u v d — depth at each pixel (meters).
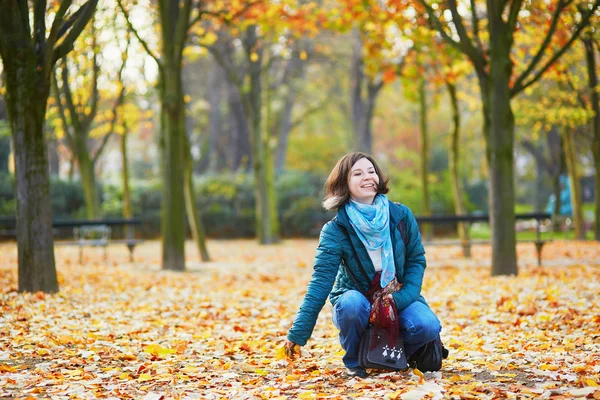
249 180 29.45
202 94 42.62
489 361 4.98
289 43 22.61
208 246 23.38
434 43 14.45
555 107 19.53
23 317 6.97
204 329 6.95
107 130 21.00
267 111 25.30
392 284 4.37
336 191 4.52
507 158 11.28
